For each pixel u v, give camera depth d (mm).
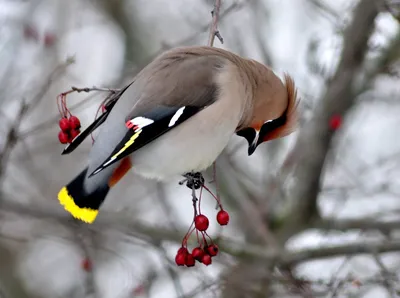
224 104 8625
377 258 10711
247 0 13523
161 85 8586
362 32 12898
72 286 15461
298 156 13906
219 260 11586
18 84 13117
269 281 11727
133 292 11945
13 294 15539
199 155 8625
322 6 12836
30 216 12367
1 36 13953
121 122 8391
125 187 15289
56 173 15062
